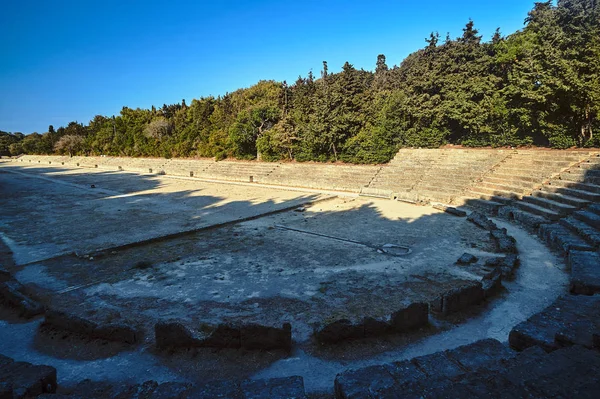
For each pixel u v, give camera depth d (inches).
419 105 1498.5
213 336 339.6
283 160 1945.1
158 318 412.5
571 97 1046.4
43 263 621.6
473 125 1353.3
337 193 1342.3
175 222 914.7
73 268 594.9
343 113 1667.1
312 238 752.3
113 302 460.4
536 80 1132.5
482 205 972.6
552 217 762.8
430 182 1238.3
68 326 378.6
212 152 2340.1
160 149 2817.4
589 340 268.2
